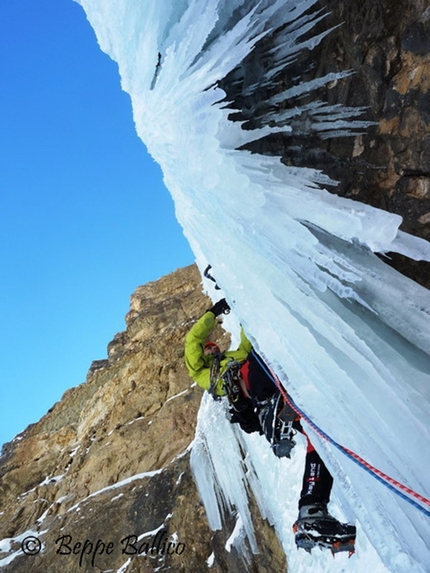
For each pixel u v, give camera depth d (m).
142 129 3.79
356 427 2.52
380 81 3.10
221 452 6.18
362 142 3.29
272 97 3.47
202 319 3.35
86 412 10.93
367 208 2.80
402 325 2.82
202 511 6.45
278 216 2.94
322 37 3.11
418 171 3.16
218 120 2.87
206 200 3.20
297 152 3.53
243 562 5.36
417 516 2.31
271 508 5.14
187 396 9.12
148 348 10.88
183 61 3.21
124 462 8.43
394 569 2.33
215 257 3.27
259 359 2.92
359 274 2.94
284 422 2.73
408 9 2.88
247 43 3.11
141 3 3.33
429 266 3.20
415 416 2.46
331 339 2.71
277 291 2.90
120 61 3.93
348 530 2.50
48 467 10.15
